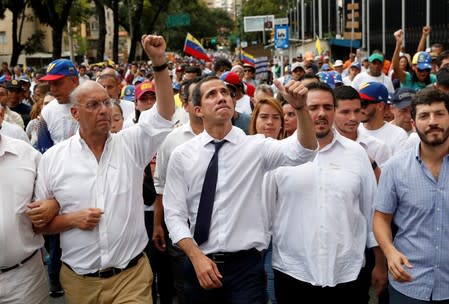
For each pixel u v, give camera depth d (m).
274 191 4.18
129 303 3.85
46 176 3.97
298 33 64.75
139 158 4.05
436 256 3.56
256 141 3.95
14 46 43.84
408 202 3.62
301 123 3.58
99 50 40.69
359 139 5.02
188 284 4.05
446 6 24.09
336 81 9.48
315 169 4.05
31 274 4.07
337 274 4.00
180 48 89.56
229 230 3.84
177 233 3.86
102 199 3.87
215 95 3.86
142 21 55.22
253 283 3.89
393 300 3.80
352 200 4.04
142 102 6.36
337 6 44.25
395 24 31.14
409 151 3.70
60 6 40.06
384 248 3.63
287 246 4.13
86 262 3.89
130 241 3.95
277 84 3.55
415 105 3.56
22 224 3.96
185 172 3.95
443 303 3.58
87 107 3.83
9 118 7.99
